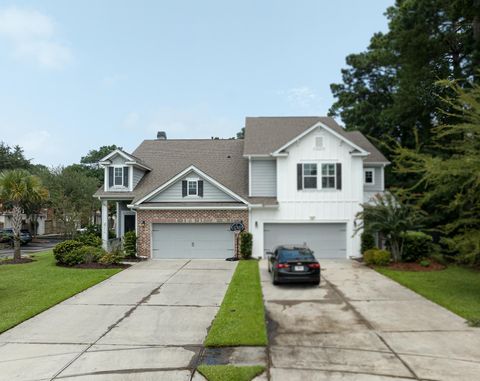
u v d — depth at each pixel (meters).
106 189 22.42
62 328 8.67
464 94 11.75
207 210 20.19
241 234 19.80
